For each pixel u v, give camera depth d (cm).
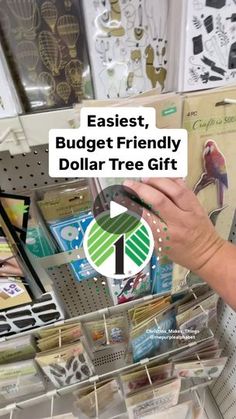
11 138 41
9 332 73
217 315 103
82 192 58
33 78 40
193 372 99
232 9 39
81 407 95
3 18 36
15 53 38
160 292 78
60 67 40
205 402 128
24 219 51
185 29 39
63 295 83
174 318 86
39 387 91
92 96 43
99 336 89
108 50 40
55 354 77
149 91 42
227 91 45
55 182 63
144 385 99
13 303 64
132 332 80
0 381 83
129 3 37
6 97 38
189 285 79
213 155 51
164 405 103
